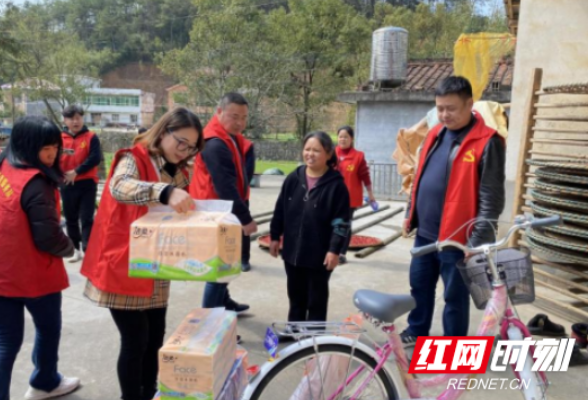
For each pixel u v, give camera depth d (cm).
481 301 239
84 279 496
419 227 343
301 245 323
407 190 886
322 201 316
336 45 3412
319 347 217
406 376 224
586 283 452
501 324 232
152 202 210
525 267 234
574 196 410
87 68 3756
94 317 404
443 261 318
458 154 312
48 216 236
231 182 326
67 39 3419
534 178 516
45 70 3134
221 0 3166
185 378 191
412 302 217
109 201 232
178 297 457
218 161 325
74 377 306
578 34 488
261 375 212
